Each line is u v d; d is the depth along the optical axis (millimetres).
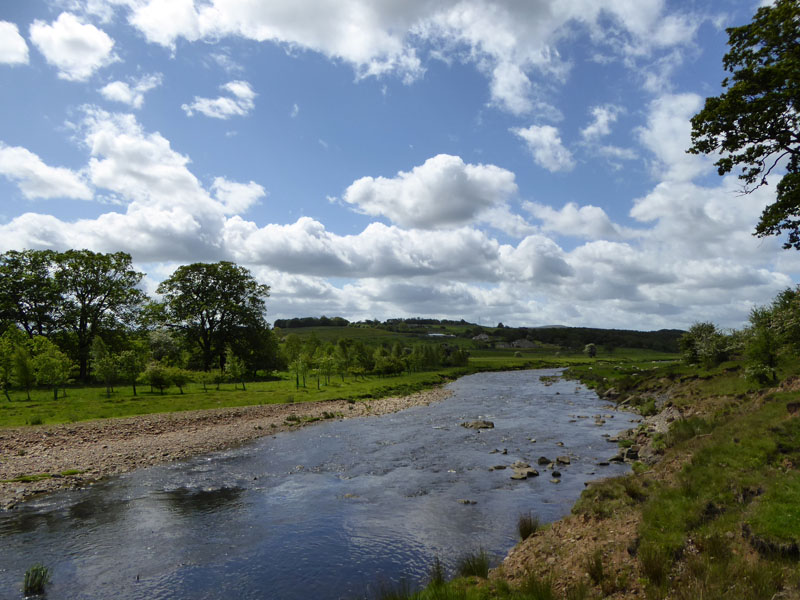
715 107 20188
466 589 9523
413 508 16562
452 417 39781
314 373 65875
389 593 10367
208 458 24672
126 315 68312
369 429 33781
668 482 13367
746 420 16516
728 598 7262
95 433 29016
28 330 61094
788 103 18672
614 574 9195
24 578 11164
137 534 14320
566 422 36438
